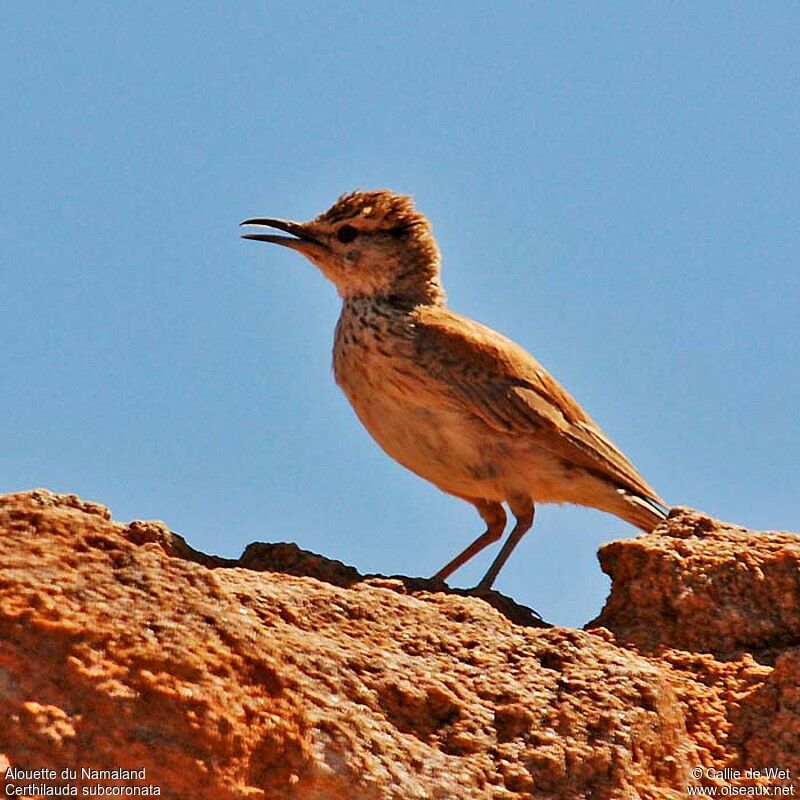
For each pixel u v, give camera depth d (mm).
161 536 12281
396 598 12023
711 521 13984
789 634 13156
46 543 10570
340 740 10367
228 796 9898
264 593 11594
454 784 10641
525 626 13602
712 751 11852
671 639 13086
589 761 11094
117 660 10016
